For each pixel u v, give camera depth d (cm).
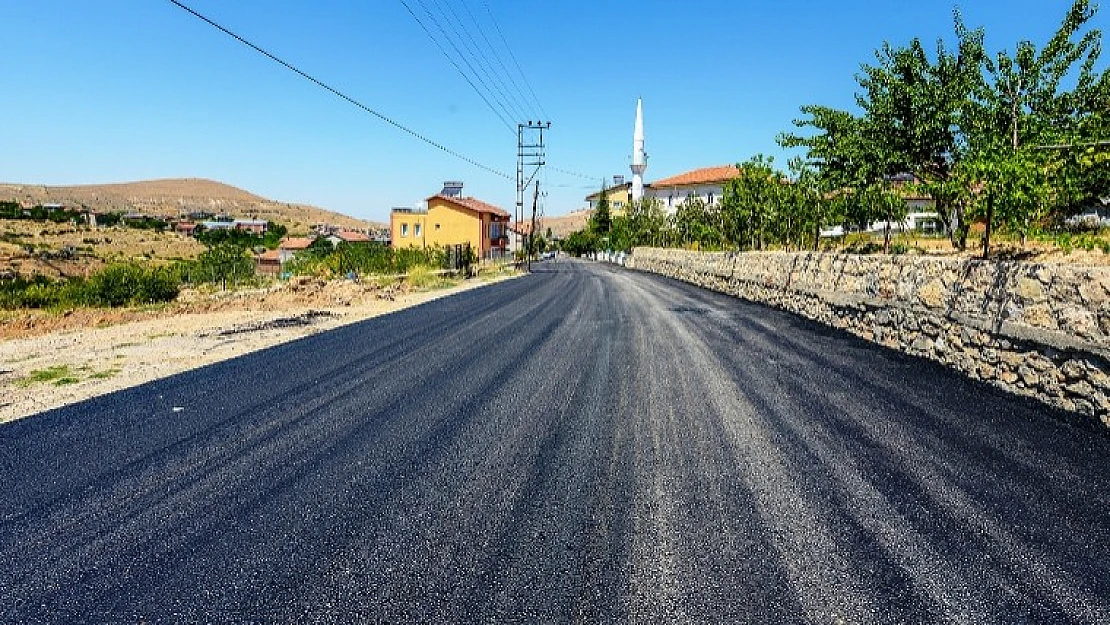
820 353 783
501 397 574
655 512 324
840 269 1033
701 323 1095
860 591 248
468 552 286
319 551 289
